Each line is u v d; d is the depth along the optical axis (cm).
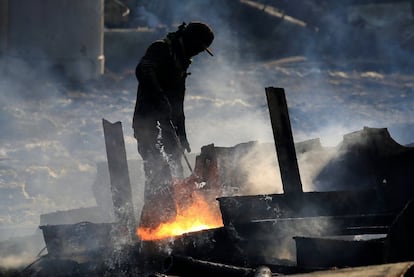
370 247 1415
